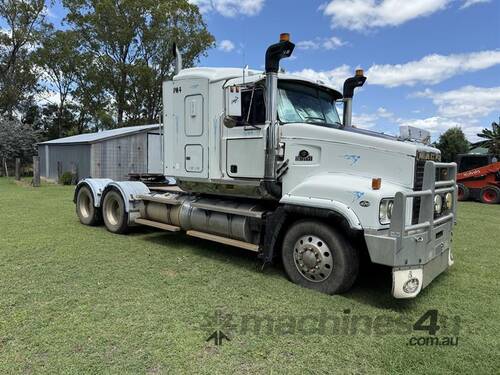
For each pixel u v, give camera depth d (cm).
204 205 602
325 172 484
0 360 300
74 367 293
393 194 425
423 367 309
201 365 302
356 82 630
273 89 499
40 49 3978
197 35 3862
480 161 1738
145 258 596
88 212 855
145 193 749
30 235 738
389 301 442
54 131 4450
